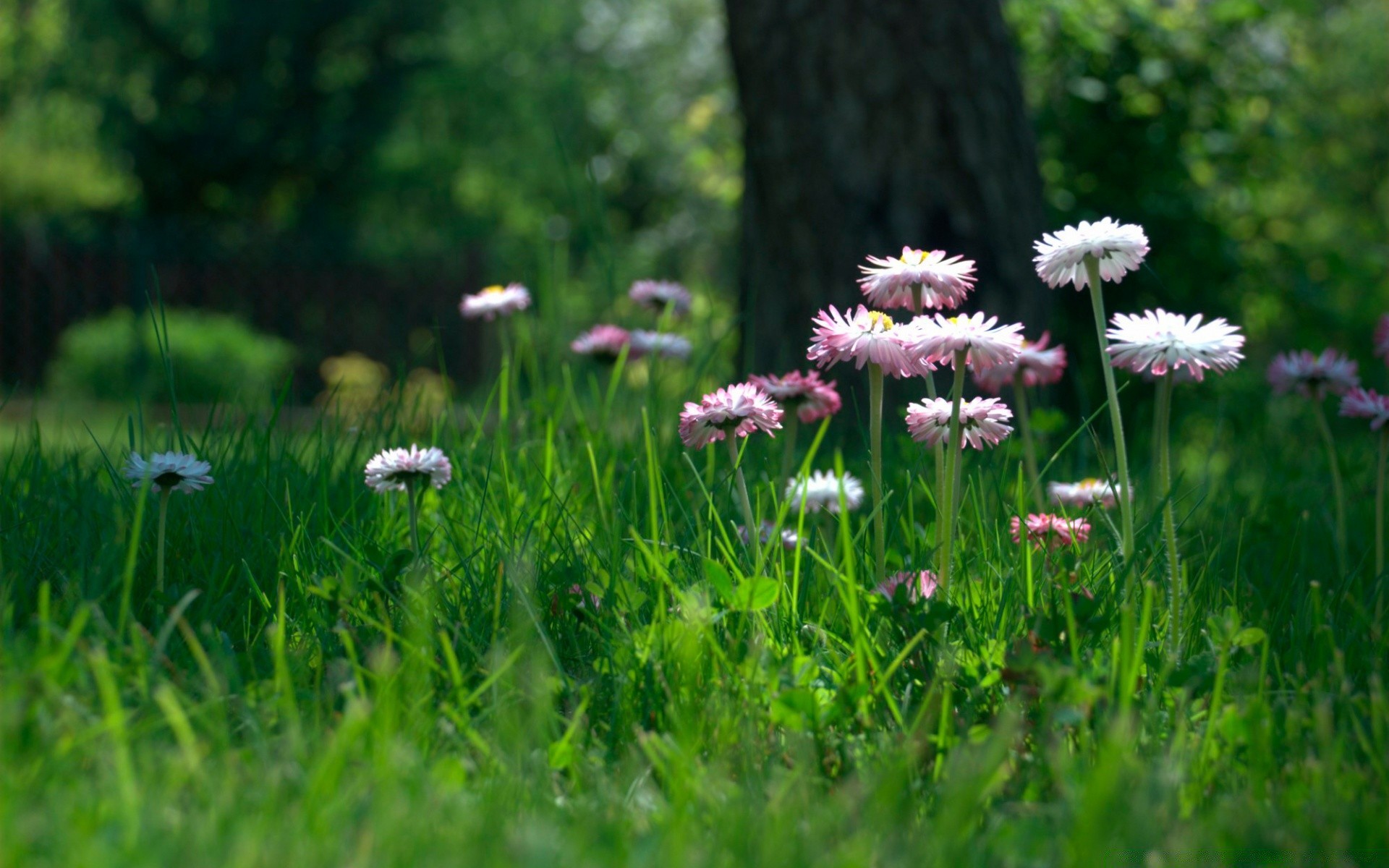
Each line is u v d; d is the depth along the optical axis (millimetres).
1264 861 1120
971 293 4055
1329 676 1617
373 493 2430
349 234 23797
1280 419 4805
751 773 1328
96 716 1349
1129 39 6430
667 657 1579
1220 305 6449
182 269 14859
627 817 1240
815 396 2084
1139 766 1279
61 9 23656
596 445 2877
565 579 1870
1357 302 7070
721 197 9219
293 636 1804
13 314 14133
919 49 4117
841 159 4117
